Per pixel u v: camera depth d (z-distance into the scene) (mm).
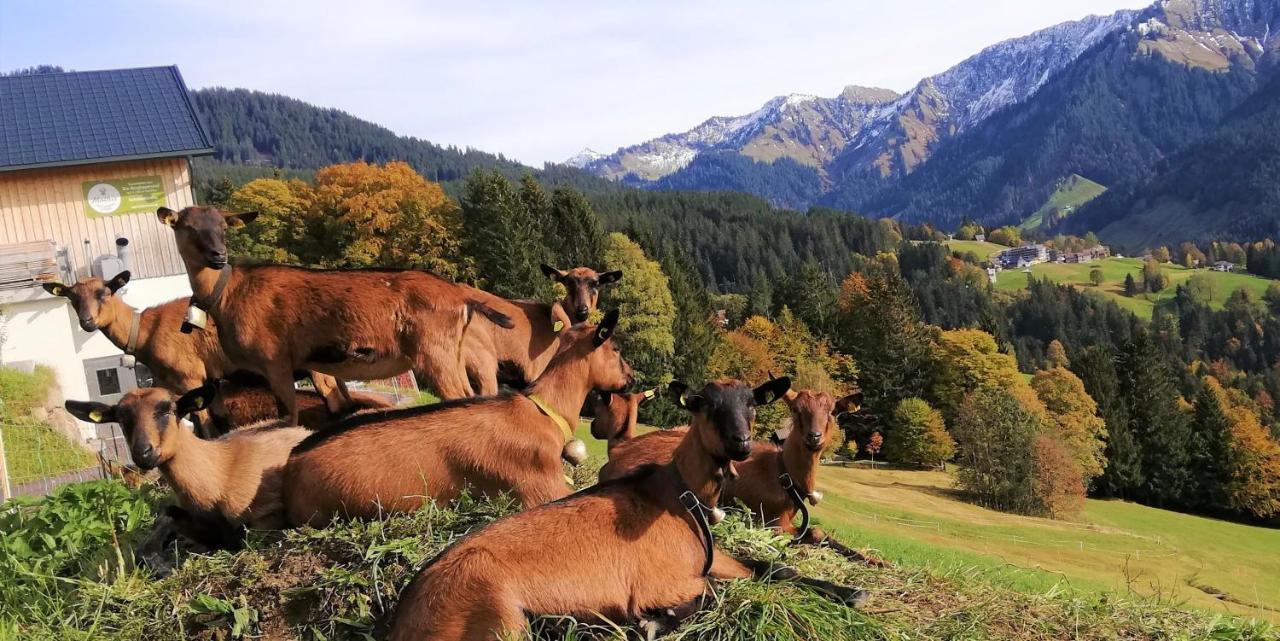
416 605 4500
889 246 167750
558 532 4762
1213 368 120562
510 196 59188
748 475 7371
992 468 50062
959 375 70750
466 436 6012
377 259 55656
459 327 7910
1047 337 138000
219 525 6078
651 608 4898
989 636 5566
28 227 21859
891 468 63688
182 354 9164
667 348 61781
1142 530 48281
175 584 5457
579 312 12086
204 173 141875
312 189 58938
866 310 80125
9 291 20891
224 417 9055
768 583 5199
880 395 73062
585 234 65438
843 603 5270
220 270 7789
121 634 5180
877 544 17828
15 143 22359
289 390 7945
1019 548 29703
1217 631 6340
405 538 5480
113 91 25203
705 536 5160
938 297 136000
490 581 4477
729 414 5020
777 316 90375
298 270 7969
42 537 6852
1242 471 65562
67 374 21375
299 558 5500
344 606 5105
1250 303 165875
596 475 8359
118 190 22469
